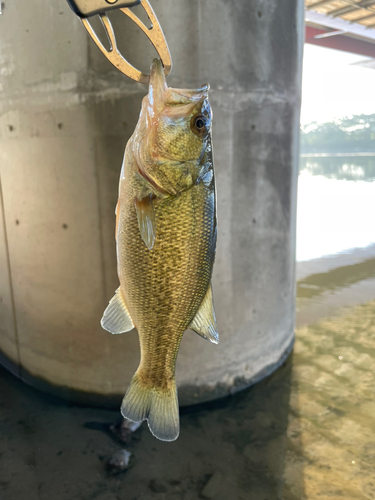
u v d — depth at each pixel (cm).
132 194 28
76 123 56
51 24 54
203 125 28
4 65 60
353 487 50
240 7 58
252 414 65
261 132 66
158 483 51
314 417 63
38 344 68
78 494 49
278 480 51
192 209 29
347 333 91
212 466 53
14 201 65
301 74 76
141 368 31
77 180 58
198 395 67
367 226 196
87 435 59
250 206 67
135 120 55
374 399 68
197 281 30
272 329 77
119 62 28
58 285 63
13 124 61
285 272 79
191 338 65
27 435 59
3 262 72
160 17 53
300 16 71
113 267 60
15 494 49
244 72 61
